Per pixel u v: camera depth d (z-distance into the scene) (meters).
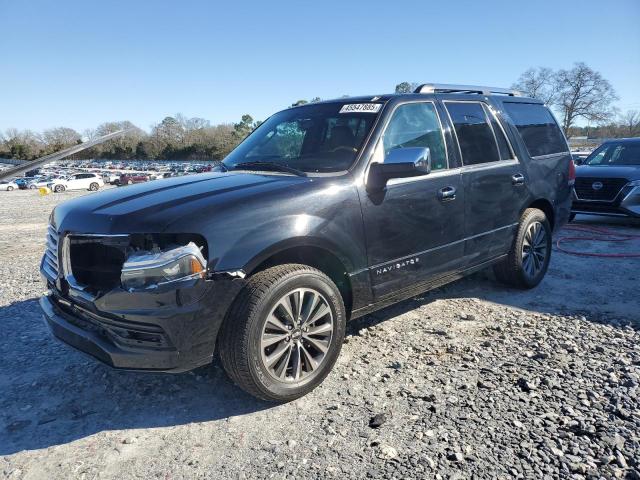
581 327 3.97
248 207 2.76
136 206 2.78
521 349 3.57
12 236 10.92
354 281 3.22
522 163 4.67
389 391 3.04
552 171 5.09
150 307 2.51
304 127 3.91
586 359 3.36
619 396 2.85
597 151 10.25
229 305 2.68
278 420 2.78
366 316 4.34
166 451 2.55
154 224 2.57
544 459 2.33
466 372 3.25
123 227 2.61
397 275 3.51
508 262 4.73
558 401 2.83
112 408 2.99
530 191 4.74
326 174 3.25
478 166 4.16
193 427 2.76
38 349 3.89
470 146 4.17
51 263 3.17
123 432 2.73
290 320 2.87
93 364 3.59
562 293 4.89
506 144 4.58
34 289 5.70
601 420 2.62
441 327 4.05
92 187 43.09
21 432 2.76
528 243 4.86
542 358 3.40
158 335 2.55
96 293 2.66
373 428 2.65
